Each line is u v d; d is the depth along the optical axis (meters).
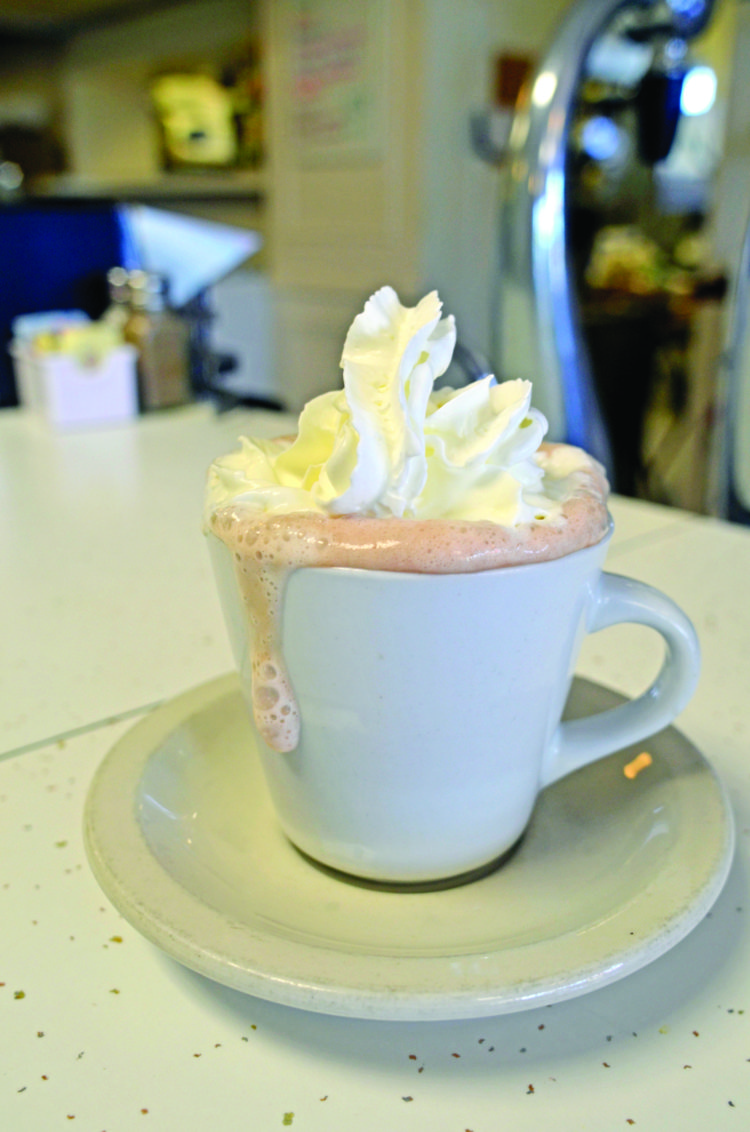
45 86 1.98
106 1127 0.15
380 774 0.18
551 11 1.56
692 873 0.18
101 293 0.86
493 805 0.19
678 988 0.18
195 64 1.68
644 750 0.24
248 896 0.19
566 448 0.23
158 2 1.63
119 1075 0.16
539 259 0.59
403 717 0.17
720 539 0.47
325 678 0.17
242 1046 0.16
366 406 0.18
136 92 1.81
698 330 1.23
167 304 0.78
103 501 0.54
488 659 0.17
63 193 1.98
